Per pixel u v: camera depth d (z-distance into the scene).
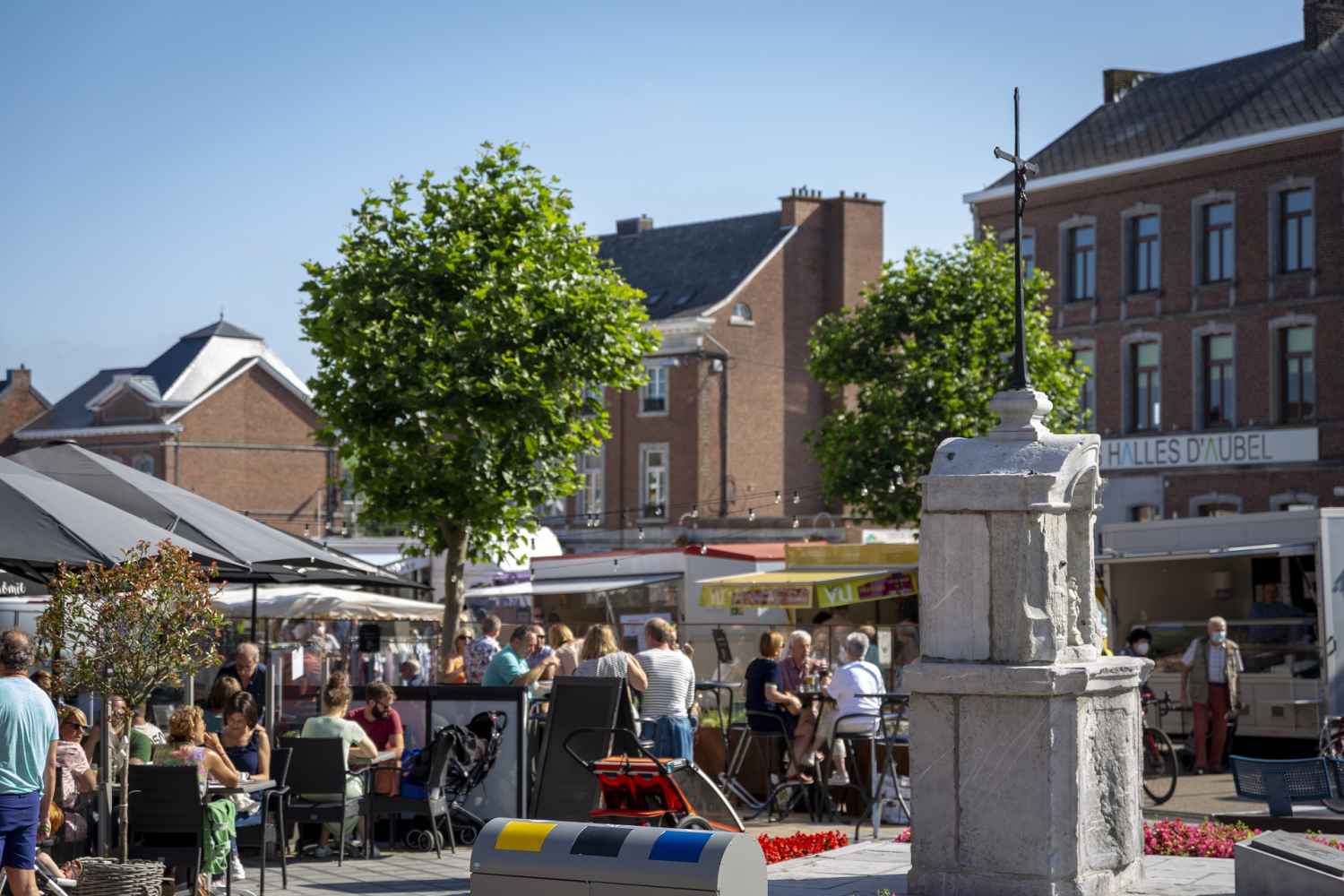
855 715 16.11
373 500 24.22
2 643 10.32
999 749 10.02
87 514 12.23
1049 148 50.19
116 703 13.59
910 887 10.24
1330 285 42.75
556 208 24.66
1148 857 12.05
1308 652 23.58
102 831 11.43
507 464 23.89
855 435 37.50
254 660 17.06
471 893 8.77
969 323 37.00
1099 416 47.66
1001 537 10.10
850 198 69.00
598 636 15.50
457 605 24.22
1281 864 9.79
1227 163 44.88
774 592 25.83
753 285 67.62
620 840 8.59
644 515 67.12
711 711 20.83
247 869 13.95
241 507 76.88
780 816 16.92
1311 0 45.94
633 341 24.75
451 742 14.83
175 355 79.62
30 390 85.38
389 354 23.62
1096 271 47.94
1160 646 25.31
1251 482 43.97
